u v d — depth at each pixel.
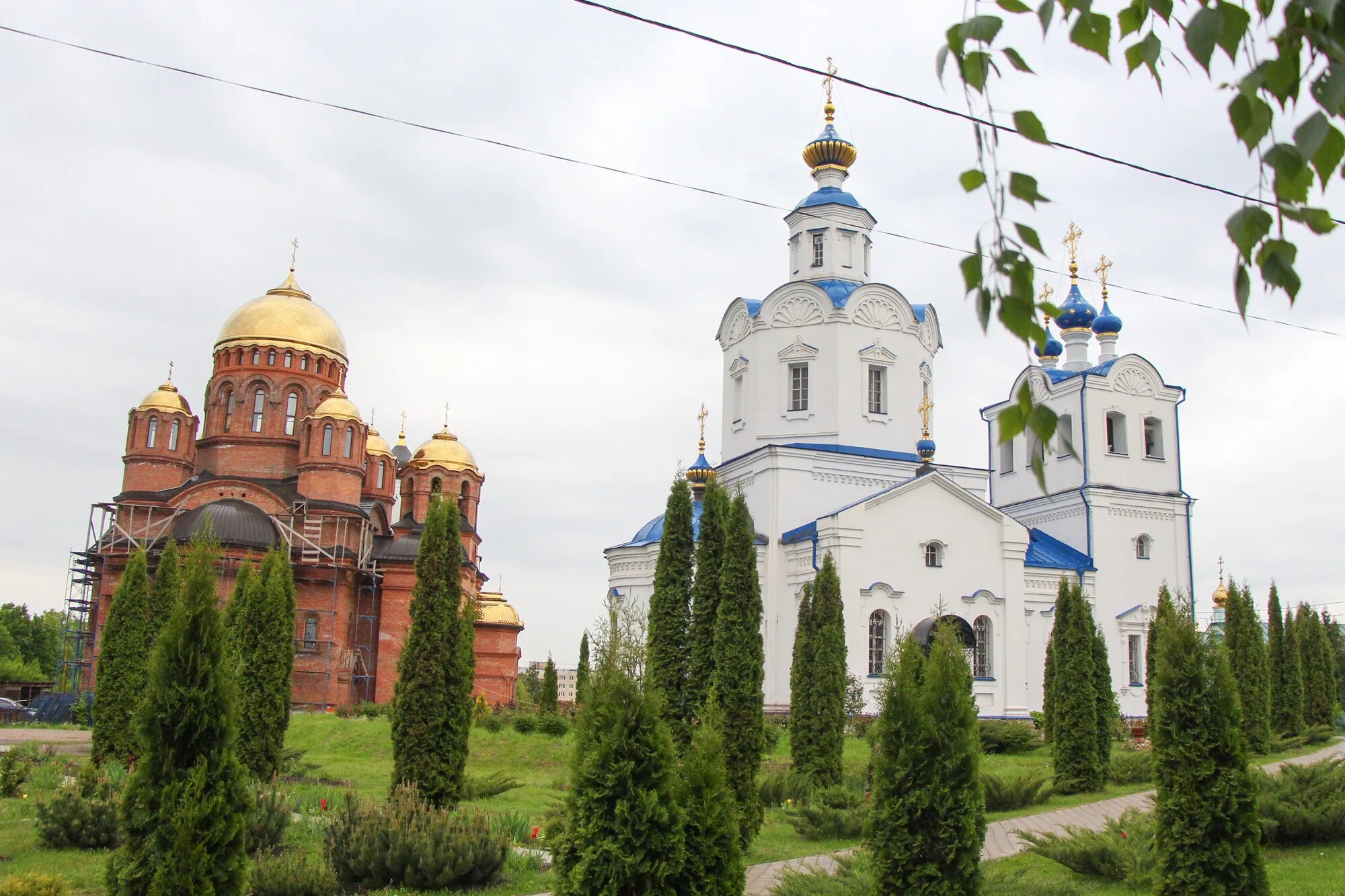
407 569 56.72
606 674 15.45
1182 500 50.66
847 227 50.06
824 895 14.70
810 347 46.88
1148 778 30.02
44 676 95.12
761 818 20.89
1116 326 52.94
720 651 21.78
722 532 23.34
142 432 56.22
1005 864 19.02
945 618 35.81
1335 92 3.31
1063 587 29.52
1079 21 3.96
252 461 58.28
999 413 3.85
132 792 14.59
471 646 24.25
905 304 47.94
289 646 27.50
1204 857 15.66
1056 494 50.91
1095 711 28.34
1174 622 17.05
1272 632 43.16
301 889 16.05
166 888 13.95
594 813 14.47
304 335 60.28
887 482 46.12
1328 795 20.64
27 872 16.91
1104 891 17.05
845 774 29.12
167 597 32.06
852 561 41.47
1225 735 15.98
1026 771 31.41
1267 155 3.62
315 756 34.12
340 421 56.22
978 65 3.92
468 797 25.83
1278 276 3.74
